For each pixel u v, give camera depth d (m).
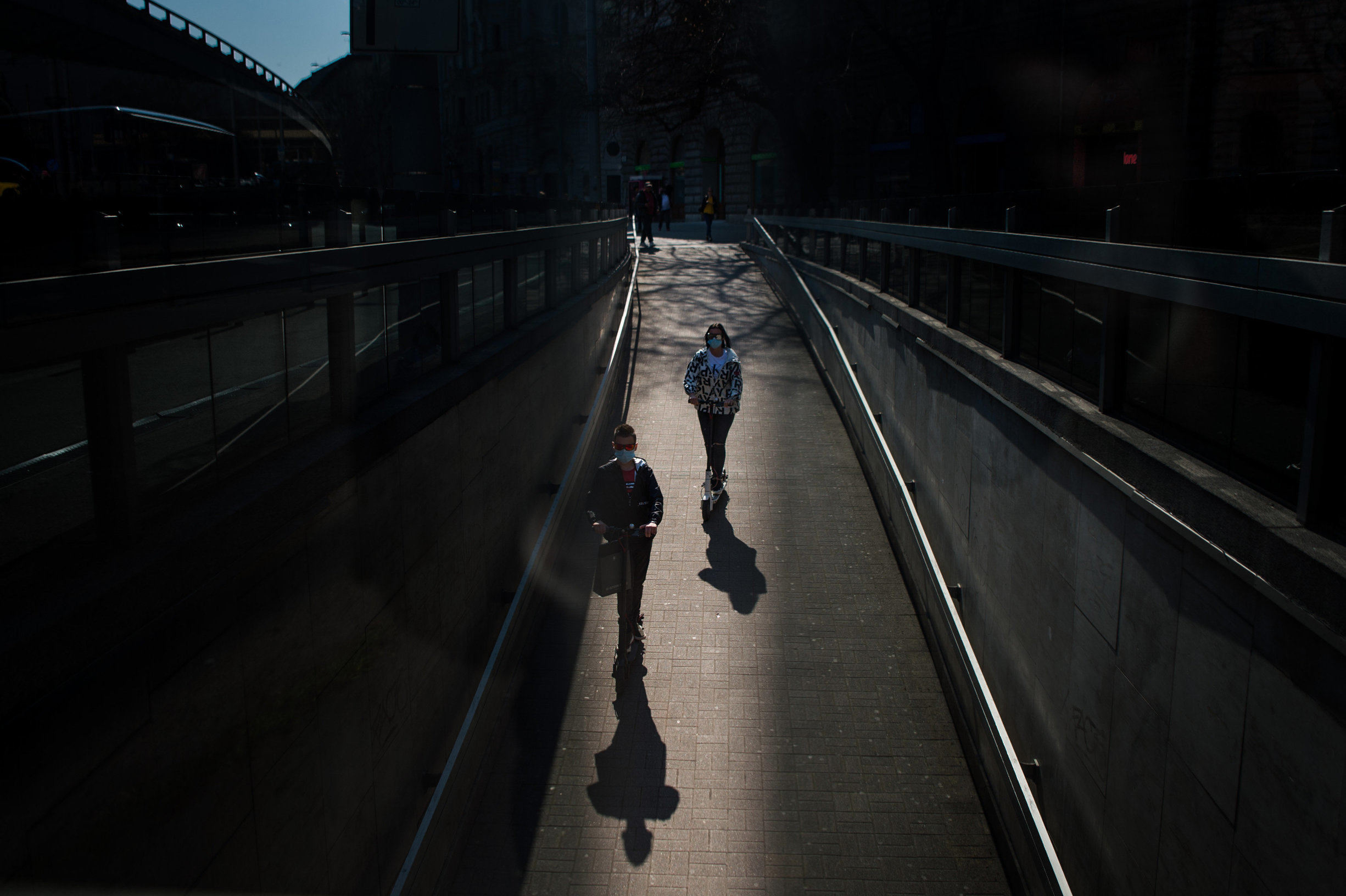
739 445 11.31
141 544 2.71
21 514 2.32
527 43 54.31
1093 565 4.31
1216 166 21.00
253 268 3.29
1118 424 4.18
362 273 4.41
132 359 2.74
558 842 5.46
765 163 35.75
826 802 5.78
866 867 5.29
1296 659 2.66
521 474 7.57
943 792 5.86
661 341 15.56
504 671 6.50
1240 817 2.97
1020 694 5.45
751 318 17.12
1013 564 5.61
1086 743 4.39
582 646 7.45
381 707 4.38
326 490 3.70
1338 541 2.62
